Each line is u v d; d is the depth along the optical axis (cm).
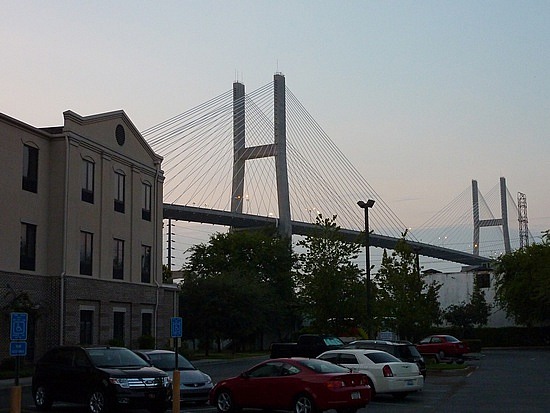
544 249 6800
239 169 8094
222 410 1997
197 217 7650
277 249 7594
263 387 1912
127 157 4503
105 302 4184
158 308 4766
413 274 4309
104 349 2091
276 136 7969
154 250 4806
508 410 2038
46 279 3831
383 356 2373
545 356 5369
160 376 1986
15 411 1391
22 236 3697
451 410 2053
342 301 3809
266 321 6588
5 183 3572
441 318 7794
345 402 1822
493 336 7294
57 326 3794
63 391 2047
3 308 3500
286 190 7925
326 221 4703
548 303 6425
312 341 3300
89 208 4100
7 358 3481
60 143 3919
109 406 1912
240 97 8212
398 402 2295
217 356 5534
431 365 3925
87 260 4075
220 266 7538
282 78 8169
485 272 8388
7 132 3603
